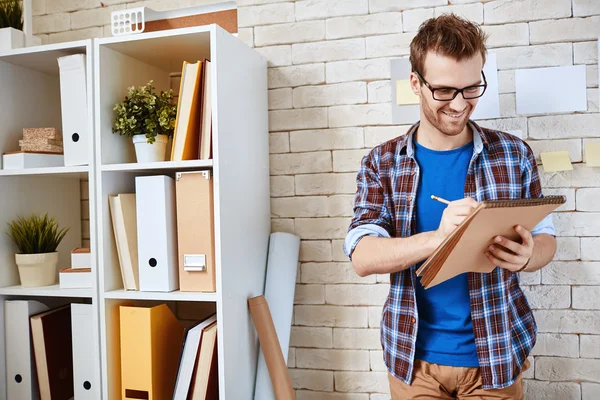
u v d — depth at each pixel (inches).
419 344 50.4
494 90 64.6
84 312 62.5
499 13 64.9
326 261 70.2
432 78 45.2
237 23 73.4
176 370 64.1
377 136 68.7
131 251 61.1
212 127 56.2
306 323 70.7
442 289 49.6
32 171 63.9
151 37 58.8
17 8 71.7
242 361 61.2
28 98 72.5
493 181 49.3
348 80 69.6
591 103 62.7
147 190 59.3
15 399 66.6
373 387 68.5
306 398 70.6
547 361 63.7
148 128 60.4
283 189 71.7
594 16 62.7
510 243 39.8
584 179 62.9
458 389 49.8
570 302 63.2
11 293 65.3
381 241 46.6
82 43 61.5
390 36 68.2
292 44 71.4
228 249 57.9
